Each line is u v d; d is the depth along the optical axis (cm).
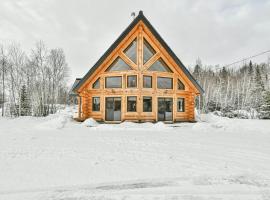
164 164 686
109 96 2194
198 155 806
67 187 496
